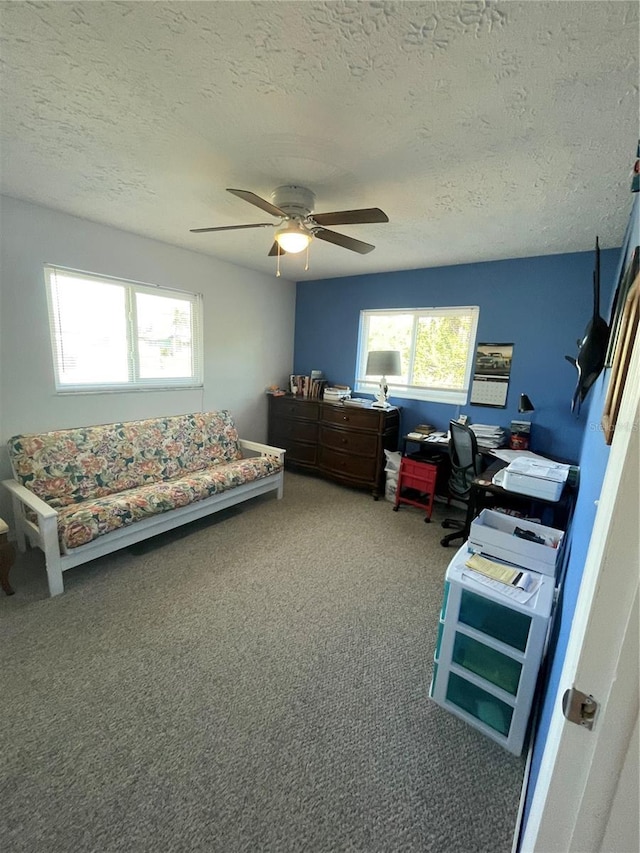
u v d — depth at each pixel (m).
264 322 4.45
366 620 2.07
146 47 1.13
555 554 1.50
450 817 1.19
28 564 2.42
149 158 1.81
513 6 0.94
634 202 1.87
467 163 1.71
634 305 0.91
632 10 0.92
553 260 3.10
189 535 2.96
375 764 1.33
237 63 1.17
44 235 2.59
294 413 4.45
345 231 2.68
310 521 3.30
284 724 1.47
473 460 2.76
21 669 1.65
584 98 1.25
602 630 0.48
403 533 3.12
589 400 2.76
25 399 2.67
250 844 1.10
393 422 3.97
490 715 1.44
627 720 0.47
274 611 2.12
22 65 1.21
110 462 2.92
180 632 1.92
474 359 3.58
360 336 4.36
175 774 1.27
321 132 1.53
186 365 3.77
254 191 2.13
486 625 1.42
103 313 3.07
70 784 1.23
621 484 0.46
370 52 1.11
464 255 3.23
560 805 0.55
